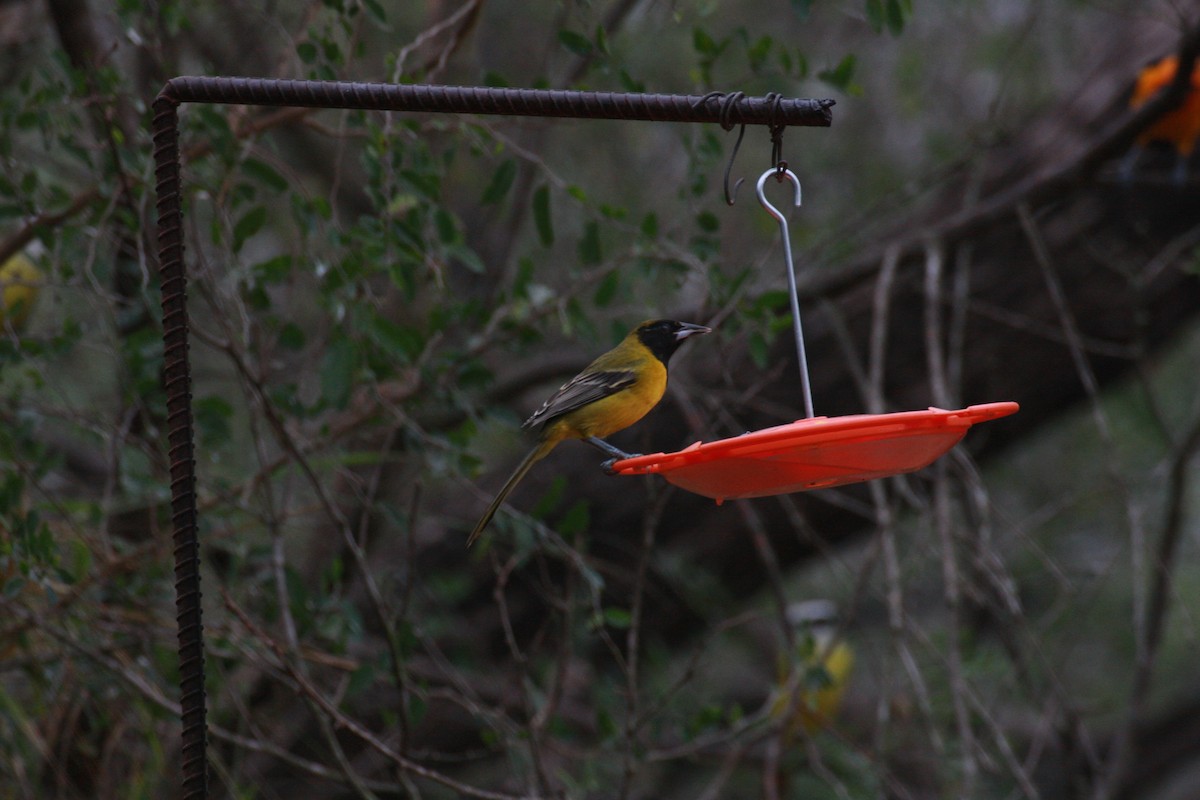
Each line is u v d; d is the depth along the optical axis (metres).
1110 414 15.82
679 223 12.30
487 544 10.72
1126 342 13.63
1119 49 14.26
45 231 9.57
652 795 13.54
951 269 13.85
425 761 13.10
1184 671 17.23
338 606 10.09
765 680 16.95
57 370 11.67
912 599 14.58
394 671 9.18
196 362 14.62
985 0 17.09
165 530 11.31
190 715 5.75
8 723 9.94
